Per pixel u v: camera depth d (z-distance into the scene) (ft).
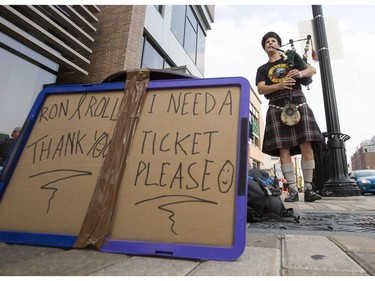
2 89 13.23
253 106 54.34
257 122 56.18
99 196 3.38
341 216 6.70
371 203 11.29
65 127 4.15
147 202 3.32
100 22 19.69
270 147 9.64
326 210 8.23
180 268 2.52
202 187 3.27
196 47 34.73
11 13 12.32
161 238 3.05
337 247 3.38
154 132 3.80
